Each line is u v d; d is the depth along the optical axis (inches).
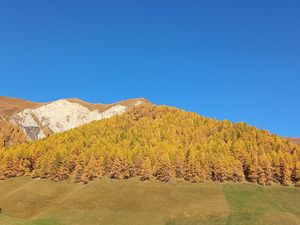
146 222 3614.7
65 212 3863.2
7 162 5605.3
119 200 4215.1
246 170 5374.0
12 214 3971.5
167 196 4362.7
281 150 5954.7
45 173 5285.4
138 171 5241.1
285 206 4279.0
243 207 4060.0
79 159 5349.4
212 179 5137.8
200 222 3617.1
